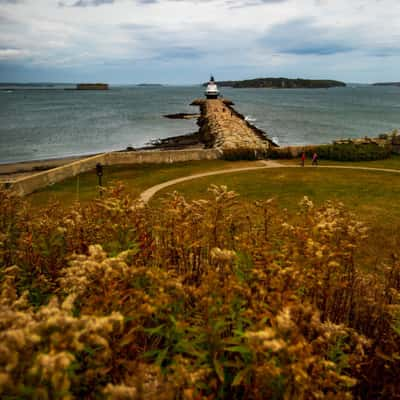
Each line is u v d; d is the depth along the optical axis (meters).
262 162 30.00
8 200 5.68
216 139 43.22
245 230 4.91
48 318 2.06
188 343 2.62
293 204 16.88
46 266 4.54
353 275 4.64
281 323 2.26
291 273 2.92
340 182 21.70
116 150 47.88
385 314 4.16
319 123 79.25
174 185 21.31
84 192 20.02
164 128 71.81
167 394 2.05
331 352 2.98
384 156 31.45
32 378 1.80
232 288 2.92
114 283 2.80
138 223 4.52
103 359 2.39
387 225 13.27
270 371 2.17
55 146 50.19
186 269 4.30
